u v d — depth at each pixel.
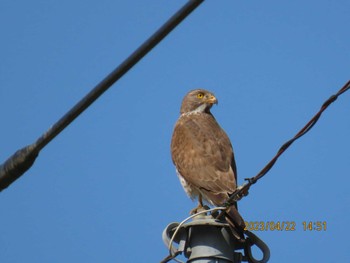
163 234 11.58
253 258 11.38
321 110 10.80
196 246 11.21
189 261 11.18
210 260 11.07
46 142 10.91
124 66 9.63
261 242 11.48
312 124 10.87
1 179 11.39
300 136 10.96
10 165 11.25
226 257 11.12
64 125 10.57
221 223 11.34
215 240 11.20
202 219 11.40
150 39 9.23
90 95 10.11
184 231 11.42
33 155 11.17
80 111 10.33
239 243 11.53
